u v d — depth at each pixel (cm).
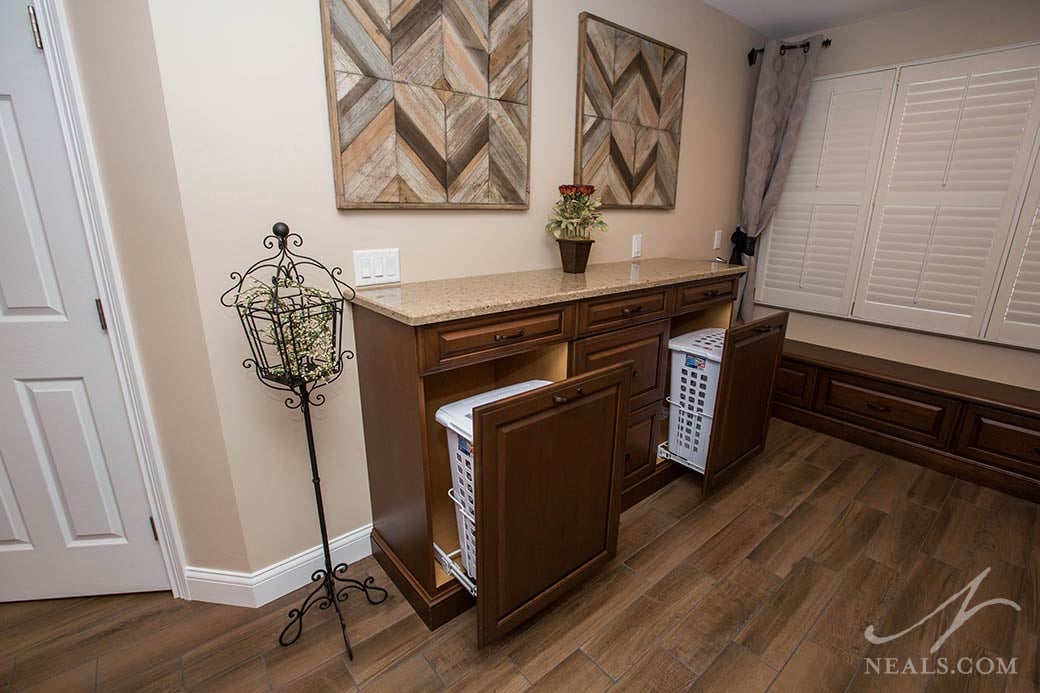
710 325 260
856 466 257
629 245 266
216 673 141
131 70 122
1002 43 243
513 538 134
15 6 120
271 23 135
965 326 271
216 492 155
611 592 171
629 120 241
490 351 150
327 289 160
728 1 262
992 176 253
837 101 300
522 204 205
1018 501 226
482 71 180
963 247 266
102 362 146
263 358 136
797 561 186
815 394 296
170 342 142
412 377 137
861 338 313
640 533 202
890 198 288
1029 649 149
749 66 309
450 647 149
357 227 163
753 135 315
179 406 148
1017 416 226
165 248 134
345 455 176
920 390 254
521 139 198
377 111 157
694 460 229
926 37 264
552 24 201
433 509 186
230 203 137
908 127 276
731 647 149
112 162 130
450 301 148
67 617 160
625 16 228
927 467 255
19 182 130
